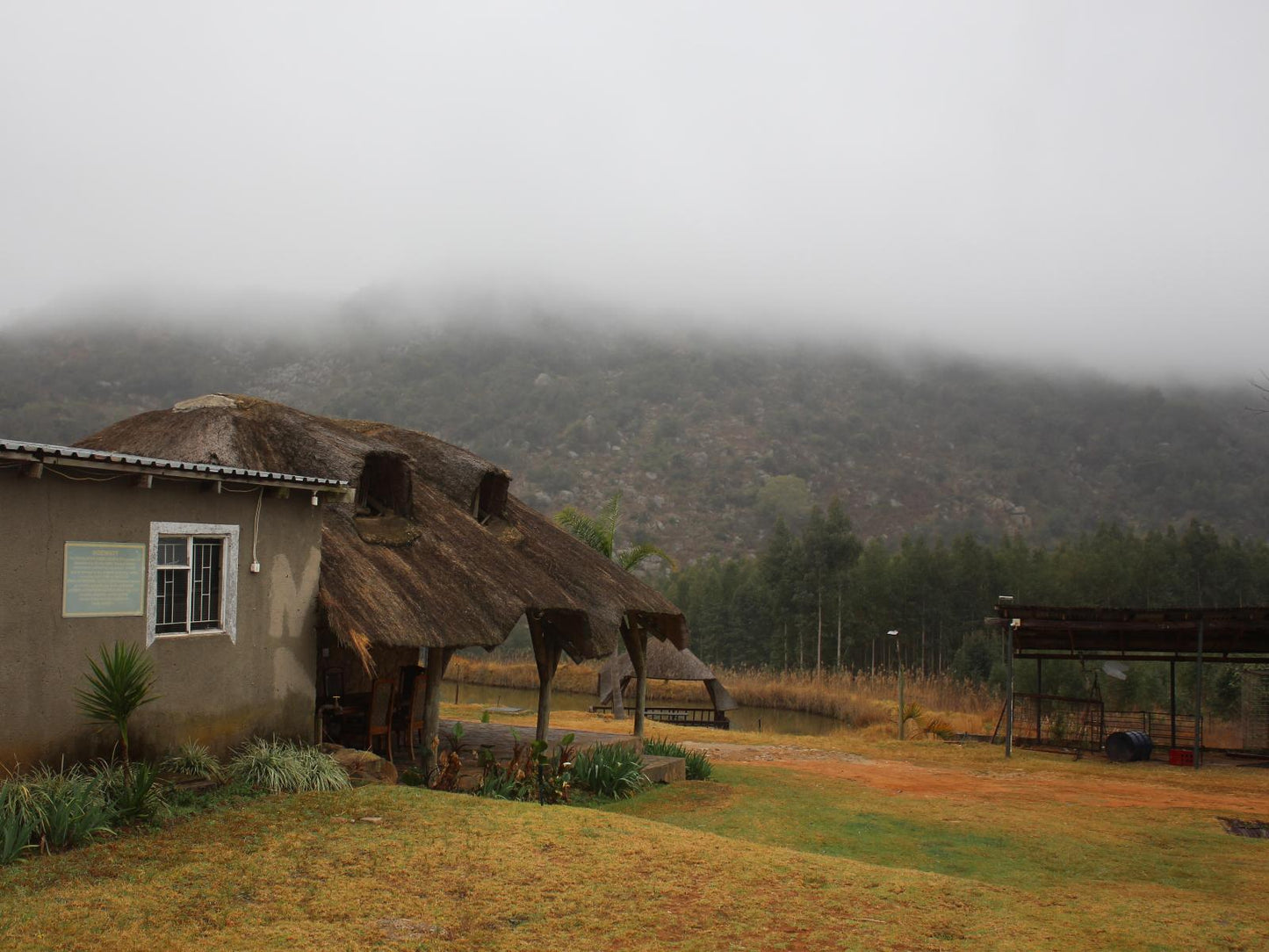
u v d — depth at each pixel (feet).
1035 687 140.67
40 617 27.48
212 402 46.42
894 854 39.65
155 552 30.83
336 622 35.96
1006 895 28.48
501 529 57.31
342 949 20.04
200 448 42.14
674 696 169.17
